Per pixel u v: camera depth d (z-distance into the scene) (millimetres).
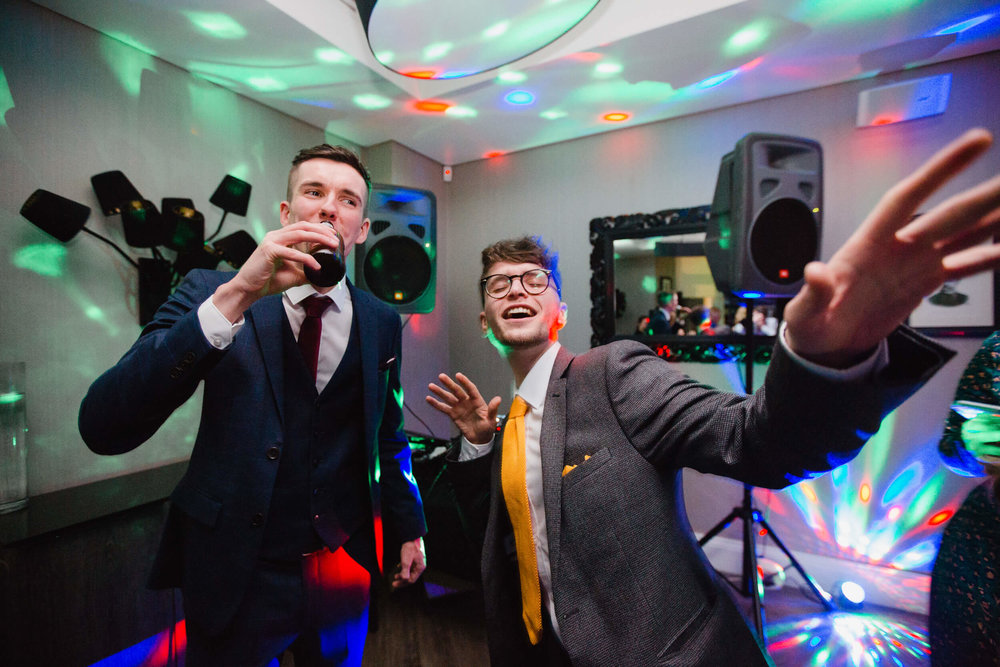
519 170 3311
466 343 3580
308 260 733
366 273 2416
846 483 2412
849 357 508
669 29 1896
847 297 474
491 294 1033
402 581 1207
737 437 663
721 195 2041
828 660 1854
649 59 2121
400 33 1474
